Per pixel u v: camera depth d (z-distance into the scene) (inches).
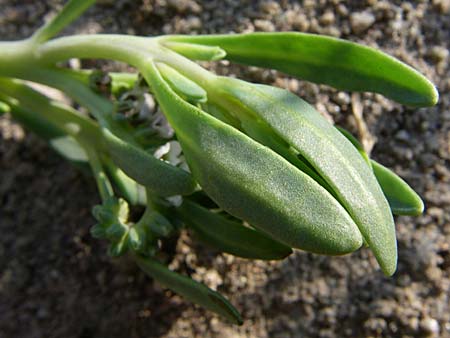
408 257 3.3
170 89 2.2
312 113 2.2
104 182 2.9
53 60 2.9
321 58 2.5
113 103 2.8
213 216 2.6
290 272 3.4
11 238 3.6
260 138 2.3
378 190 2.1
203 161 2.1
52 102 3.1
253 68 3.5
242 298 3.4
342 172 2.1
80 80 2.9
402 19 3.5
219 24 3.6
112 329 3.5
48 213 3.6
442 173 3.4
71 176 3.7
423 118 3.4
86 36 2.7
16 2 3.9
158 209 2.7
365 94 3.5
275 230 2.0
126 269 3.5
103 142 3.0
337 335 3.3
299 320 3.4
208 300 2.6
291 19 3.5
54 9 3.8
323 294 3.4
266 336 3.4
